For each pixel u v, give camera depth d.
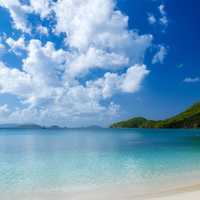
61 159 18.69
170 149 26.78
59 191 9.66
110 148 28.00
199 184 10.29
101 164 16.16
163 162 17.02
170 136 62.50
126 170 13.93
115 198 8.52
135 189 9.76
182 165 15.65
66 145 33.03
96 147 29.00
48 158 19.23
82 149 26.66
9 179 11.81
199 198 7.88
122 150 25.70
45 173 13.17
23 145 33.00
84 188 10.08
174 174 12.68
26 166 15.48
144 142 39.22
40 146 30.84
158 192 9.16
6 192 9.58
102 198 8.55
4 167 15.15
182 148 28.02
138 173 13.03
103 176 12.30
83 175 12.59
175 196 8.18
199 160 18.02
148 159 18.59
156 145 32.62
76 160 18.14
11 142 39.81
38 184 10.81
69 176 12.37
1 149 26.72
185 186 10.00
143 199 8.16
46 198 8.73
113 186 10.34
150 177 12.00
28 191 9.71
